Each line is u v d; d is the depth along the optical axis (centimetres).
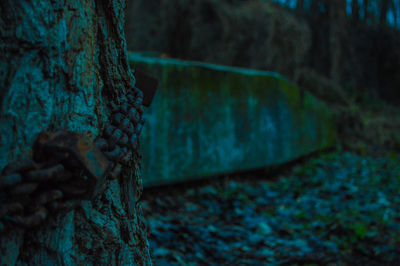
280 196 471
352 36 1384
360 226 338
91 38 101
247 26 802
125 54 120
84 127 99
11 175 72
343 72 1278
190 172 426
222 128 467
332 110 916
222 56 783
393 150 898
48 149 81
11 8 82
